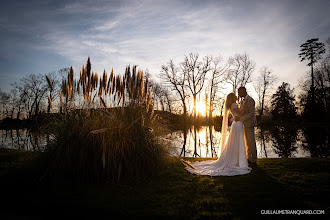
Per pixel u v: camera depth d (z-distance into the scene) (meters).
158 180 3.59
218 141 12.75
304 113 33.91
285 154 8.39
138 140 3.72
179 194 2.92
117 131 3.52
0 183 3.37
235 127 4.57
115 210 2.45
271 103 40.34
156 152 3.94
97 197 2.84
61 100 4.07
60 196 2.88
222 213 2.30
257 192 2.94
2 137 14.12
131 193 2.98
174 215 2.29
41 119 4.36
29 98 32.56
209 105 37.06
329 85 32.34
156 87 35.19
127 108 4.09
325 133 16.19
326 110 31.83
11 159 5.01
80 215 2.35
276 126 29.59
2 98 32.72
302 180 3.41
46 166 3.65
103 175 3.38
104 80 4.16
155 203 2.62
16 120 25.47
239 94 5.01
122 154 3.41
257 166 4.57
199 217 2.23
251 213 2.31
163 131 4.60
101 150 3.34
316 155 7.87
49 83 4.02
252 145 4.62
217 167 4.50
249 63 36.53
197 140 13.21
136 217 2.28
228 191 3.01
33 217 2.30
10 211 2.46
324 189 2.94
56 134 3.72
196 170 4.18
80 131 3.45
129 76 4.10
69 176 3.41
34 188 3.18
